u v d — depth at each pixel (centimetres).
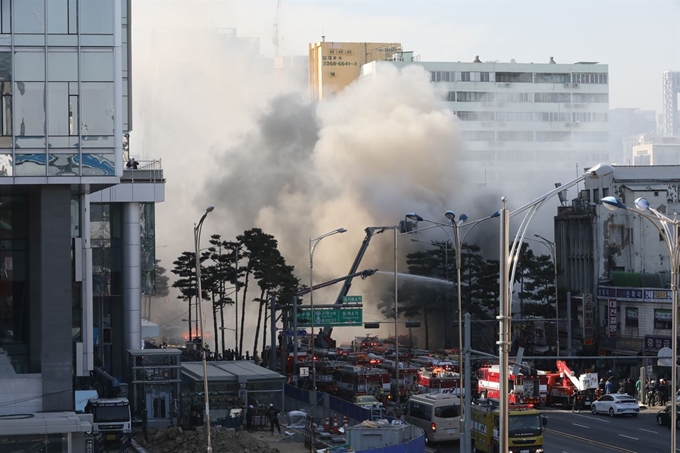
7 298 7162
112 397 8925
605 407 9794
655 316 13050
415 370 11056
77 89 6719
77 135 6719
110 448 7775
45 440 6009
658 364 10869
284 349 12288
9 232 7175
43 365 6619
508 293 3856
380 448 6638
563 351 14325
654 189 14625
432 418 8031
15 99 6644
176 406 9175
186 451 7681
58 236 6700
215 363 10869
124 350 11150
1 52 6644
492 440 7188
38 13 6681
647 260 14512
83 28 6731
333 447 7219
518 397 10144
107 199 11019
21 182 6644
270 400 9506
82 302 7938
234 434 7938
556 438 8225
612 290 13788
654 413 10006
